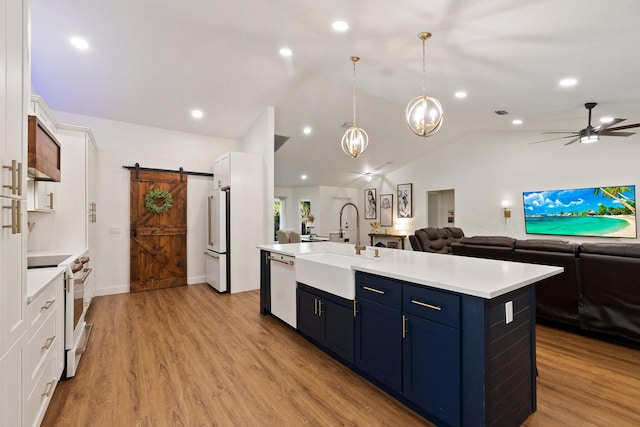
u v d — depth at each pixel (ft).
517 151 22.02
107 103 14.33
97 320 11.76
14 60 4.59
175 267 17.29
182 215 17.51
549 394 6.81
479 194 24.09
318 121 19.92
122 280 15.87
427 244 19.07
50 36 10.16
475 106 15.40
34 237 11.32
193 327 11.08
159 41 10.88
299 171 30.04
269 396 6.86
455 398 5.41
